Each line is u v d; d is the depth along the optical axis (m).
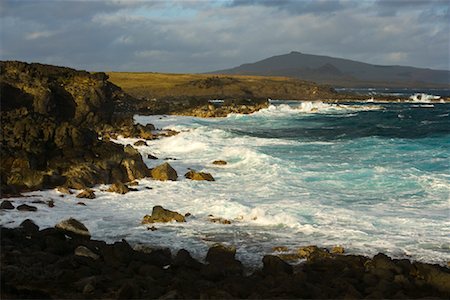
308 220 17.75
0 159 23.16
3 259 12.66
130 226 17.48
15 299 10.35
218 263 13.51
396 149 33.94
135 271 12.79
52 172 23.42
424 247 15.02
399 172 25.16
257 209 18.48
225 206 19.19
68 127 27.09
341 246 15.22
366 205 19.67
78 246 14.33
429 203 19.78
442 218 17.78
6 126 26.62
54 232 15.51
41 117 28.28
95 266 12.99
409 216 18.08
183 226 17.45
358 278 12.62
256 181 24.55
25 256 13.02
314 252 14.34
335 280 12.16
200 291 11.20
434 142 37.69
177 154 33.62
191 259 13.62
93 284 11.33
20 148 25.02
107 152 26.55
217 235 16.47
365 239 15.79
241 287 11.45
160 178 25.17
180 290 11.23
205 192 22.50
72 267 12.71
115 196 21.81
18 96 38.50
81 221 17.88
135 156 26.88
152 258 13.70
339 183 23.48
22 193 21.44
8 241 14.35
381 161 29.20
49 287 11.23
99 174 24.19
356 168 26.78
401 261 13.38
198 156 32.47
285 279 11.91
